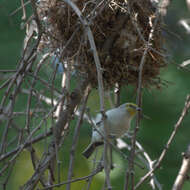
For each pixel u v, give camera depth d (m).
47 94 12.05
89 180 7.75
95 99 12.58
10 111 7.61
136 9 9.01
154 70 9.09
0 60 14.60
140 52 8.80
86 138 13.80
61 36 8.84
